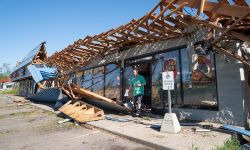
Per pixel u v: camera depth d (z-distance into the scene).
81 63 13.06
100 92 12.55
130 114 9.44
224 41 5.99
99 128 6.82
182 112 7.91
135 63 10.12
